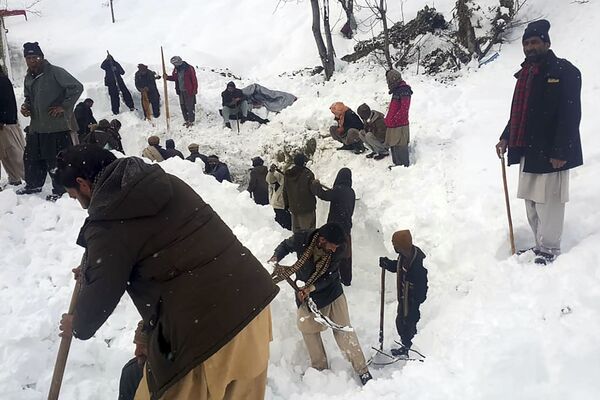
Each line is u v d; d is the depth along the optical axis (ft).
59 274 15.90
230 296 7.75
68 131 20.63
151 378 8.13
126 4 80.53
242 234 19.36
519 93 15.48
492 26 43.86
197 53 64.54
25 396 11.33
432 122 33.12
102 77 56.39
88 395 11.71
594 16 39.52
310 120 40.96
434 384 11.84
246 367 8.05
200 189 21.79
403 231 16.97
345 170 25.27
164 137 43.27
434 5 57.36
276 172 29.48
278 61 62.49
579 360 11.10
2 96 20.75
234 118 44.88
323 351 15.65
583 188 19.33
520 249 17.63
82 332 7.73
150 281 7.70
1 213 18.93
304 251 15.38
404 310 17.33
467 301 16.02
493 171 24.39
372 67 48.75
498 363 11.45
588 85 31.22
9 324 13.25
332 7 66.74
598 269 14.26
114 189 7.55
